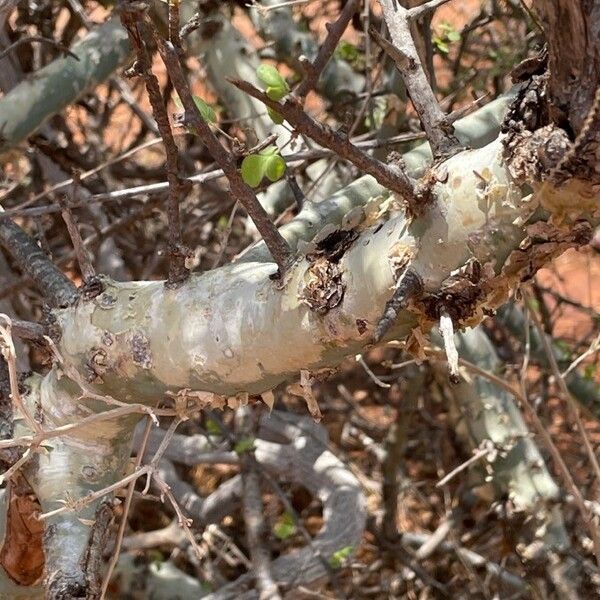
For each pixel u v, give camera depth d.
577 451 1.62
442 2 0.62
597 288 2.47
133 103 1.44
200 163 1.60
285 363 0.58
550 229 0.49
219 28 1.15
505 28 1.46
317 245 0.56
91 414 0.68
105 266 1.35
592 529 0.98
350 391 1.93
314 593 1.17
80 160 1.34
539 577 1.19
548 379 1.53
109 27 0.98
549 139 0.46
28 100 0.96
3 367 0.72
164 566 1.36
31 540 0.77
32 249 0.75
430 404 1.75
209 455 1.34
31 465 0.69
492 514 1.39
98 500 0.69
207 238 1.54
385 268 0.53
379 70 1.07
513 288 0.52
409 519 1.71
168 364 0.62
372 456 1.83
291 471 1.33
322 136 0.49
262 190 0.88
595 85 0.44
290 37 1.31
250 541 1.19
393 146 1.03
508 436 1.20
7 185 1.46
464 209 0.50
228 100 1.18
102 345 0.63
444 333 0.51
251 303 0.58
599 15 0.42
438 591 1.43
